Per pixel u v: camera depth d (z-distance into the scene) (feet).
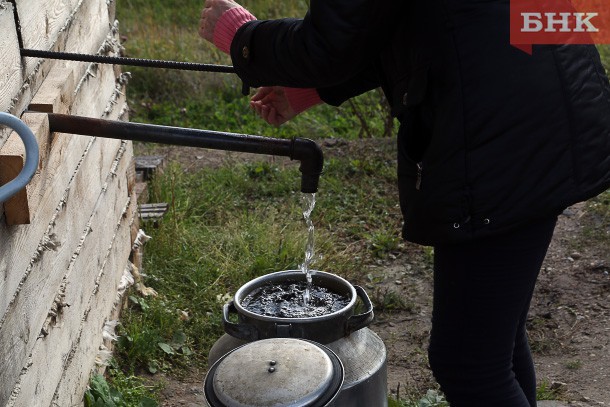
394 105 7.93
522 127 7.36
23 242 8.25
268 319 7.97
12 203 7.69
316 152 8.25
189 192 18.63
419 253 16.78
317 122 26.63
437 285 8.06
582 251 16.56
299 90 9.56
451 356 8.06
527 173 7.42
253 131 26.02
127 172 14.25
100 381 10.98
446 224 7.59
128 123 8.18
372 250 16.90
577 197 7.54
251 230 16.83
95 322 11.47
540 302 14.99
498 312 7.84
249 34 7.95
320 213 18.26
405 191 7.89
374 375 8.27
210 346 13.20
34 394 8.56
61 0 10.45
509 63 7.33
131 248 14.40
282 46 7.64
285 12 35.32
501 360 7.98
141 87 29.07
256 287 8.96
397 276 15.99
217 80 29.40
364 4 7.16
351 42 7.29
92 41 12.16
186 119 27.07
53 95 9.00
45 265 9.04
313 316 8.23
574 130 7.48
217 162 21.24
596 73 7.79
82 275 10.75
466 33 7.35
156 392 11.85
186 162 21.18
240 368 7.16
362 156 20.99
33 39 9.11
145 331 12.73
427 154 7.65
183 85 29.04
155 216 16.44
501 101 7.32
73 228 10.33
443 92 7.47
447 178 7.50
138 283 14.19
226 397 6.91
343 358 8.12
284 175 20.07
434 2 7.43
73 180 10.34
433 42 7.47
